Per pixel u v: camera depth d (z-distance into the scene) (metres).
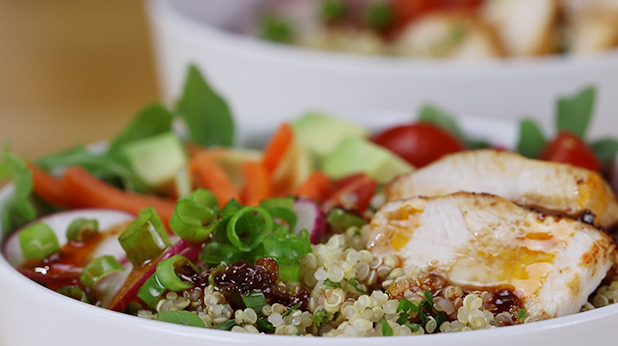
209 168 0.45
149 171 0.46
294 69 0.59
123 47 0.97
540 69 0.57
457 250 0.36
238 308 0.35
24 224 0.42
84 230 0.40
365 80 0.57
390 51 0.69
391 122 0.51
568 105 0.49
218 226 0.37
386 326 0.33
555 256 0.36
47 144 0.76
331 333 0.34
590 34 0.65
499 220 0.37
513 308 0.35
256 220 0.38
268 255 0.36
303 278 0.36
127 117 0.81
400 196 0.40
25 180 0.42
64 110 0.83
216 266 0.36
